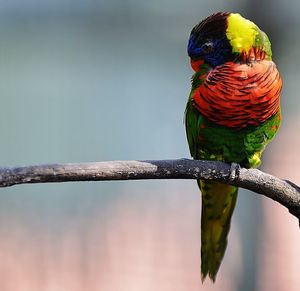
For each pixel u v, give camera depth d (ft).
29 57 53.36
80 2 50.62
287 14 43.98
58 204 54.29
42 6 50.78
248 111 32.55
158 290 50.42
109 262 51.31
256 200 46.73
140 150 55.06
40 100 55.06
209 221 36.52
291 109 53.57
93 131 55.36
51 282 49.90
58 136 55.21
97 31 51.37
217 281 50.21
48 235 53.11
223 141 33.76
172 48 51.96
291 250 49.55
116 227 53.36
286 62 46.78
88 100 55.26
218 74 32.68
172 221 54.49
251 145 33.78
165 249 52.54
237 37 32.58
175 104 54.65
